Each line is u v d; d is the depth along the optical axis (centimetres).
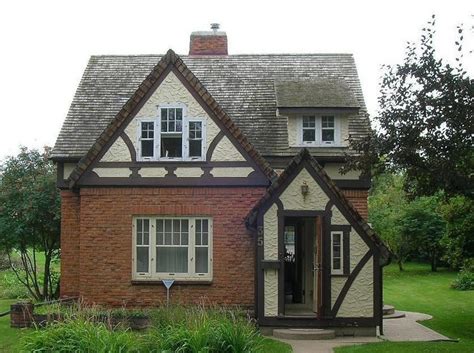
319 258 1791
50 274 2650
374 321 1791
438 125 1516
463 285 3256
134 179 1955
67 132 2181
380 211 4244
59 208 2323
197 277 1942
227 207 1950
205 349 1131
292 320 1784
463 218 2303
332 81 2264
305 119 2162
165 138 1977
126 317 1719
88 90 2356
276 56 2531
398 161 1566
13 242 2417
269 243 1806
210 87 2380
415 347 1548
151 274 1947
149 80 1972
